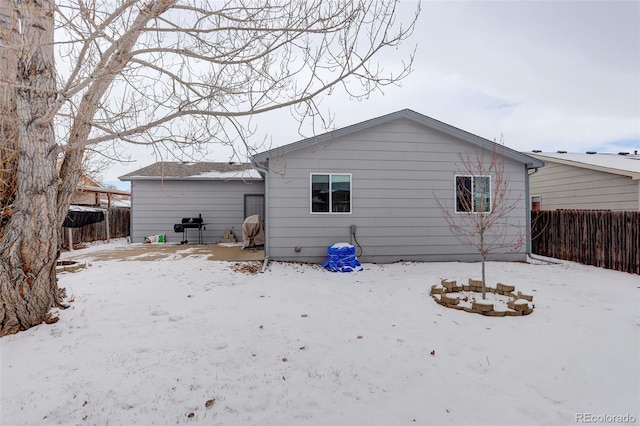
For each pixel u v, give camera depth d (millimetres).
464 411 2369
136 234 14141
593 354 3215
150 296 5293
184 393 2574
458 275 7133
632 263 7242
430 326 4020
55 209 3906
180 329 3912
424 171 8906
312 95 3238
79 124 3732
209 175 14617
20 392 2541
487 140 8914
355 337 3701
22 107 3516
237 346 3449
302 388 2668
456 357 3193
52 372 2852
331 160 8625
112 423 2219
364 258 8734
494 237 9062
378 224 8773
